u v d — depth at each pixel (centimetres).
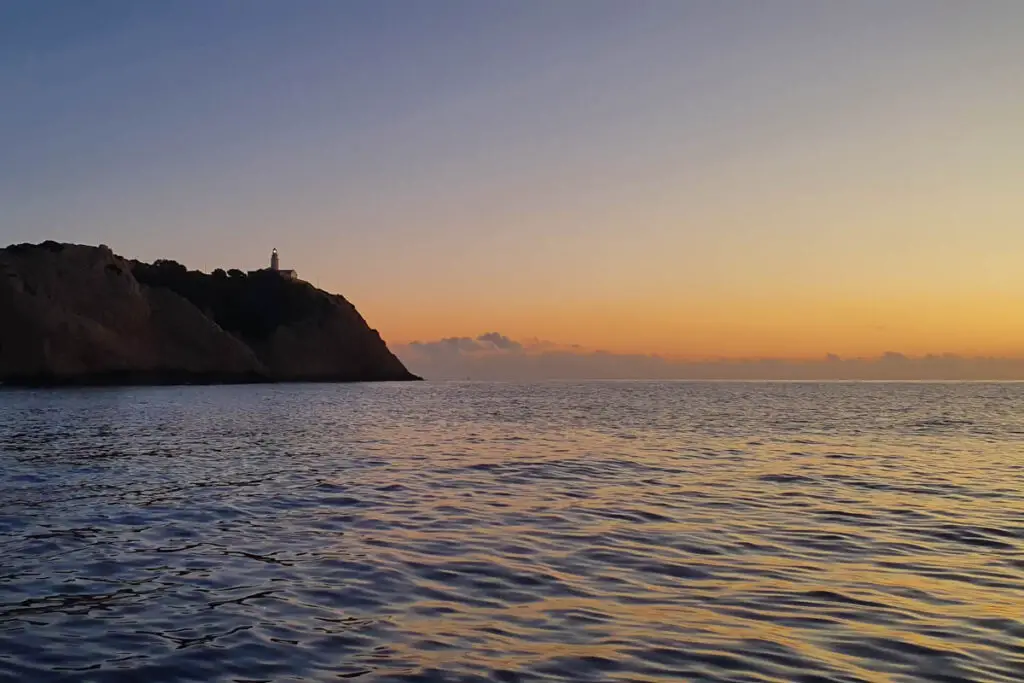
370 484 1739
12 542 1137
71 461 2178
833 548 1105
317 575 949
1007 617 787
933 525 1277
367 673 639
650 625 762
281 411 4834
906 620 779
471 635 732
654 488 1689
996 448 2648
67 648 702
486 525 1265
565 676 632
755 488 1692
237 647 702
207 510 1404
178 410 4794
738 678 629
